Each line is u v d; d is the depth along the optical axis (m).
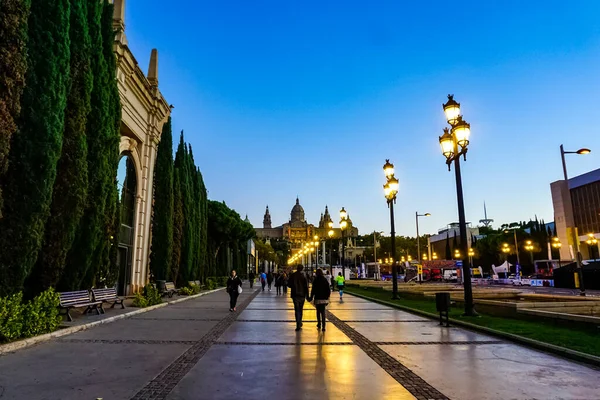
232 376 5.95
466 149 13.69
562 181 60.50
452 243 104.44
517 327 10.69
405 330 10.73
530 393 5.28
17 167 9.44
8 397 4.92
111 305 15.44
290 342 8.78
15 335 8.05
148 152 24.16
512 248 73.88
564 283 40.28
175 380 5.71
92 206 13.39
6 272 9.12
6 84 8.31
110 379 5.73
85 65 12.40
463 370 6.44
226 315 14.22
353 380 5.80
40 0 10.21
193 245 30.19
